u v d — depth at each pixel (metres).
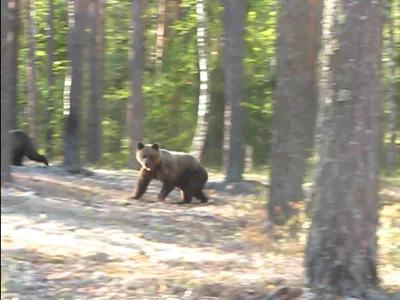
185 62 39.62
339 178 8.64
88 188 19.78
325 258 8.77
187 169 19.48
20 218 13.99
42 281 9.80
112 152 42.22
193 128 41.03
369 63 8.56
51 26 34.97
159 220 15.84
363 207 8.67
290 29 15.11
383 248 12.70
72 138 23.09
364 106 8.58
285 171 15.30
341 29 8.56
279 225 15.08
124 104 42.78
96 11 30.48
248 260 11.92
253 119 39.78
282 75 15.27
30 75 33.69
